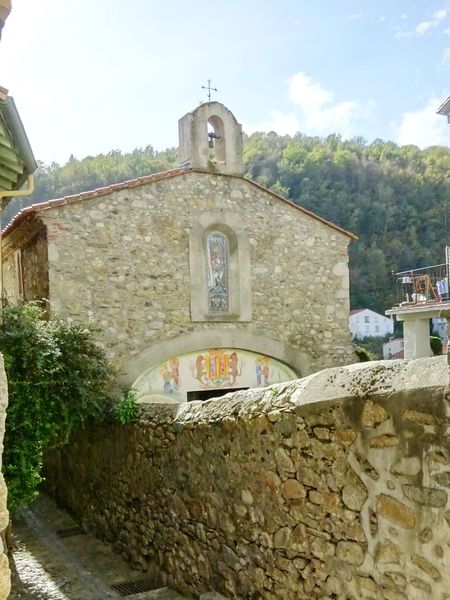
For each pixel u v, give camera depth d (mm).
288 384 4160
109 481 7375
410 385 3039
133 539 6629
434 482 2896
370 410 3279
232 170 10633
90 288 9266
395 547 3133
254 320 10719
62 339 7066
